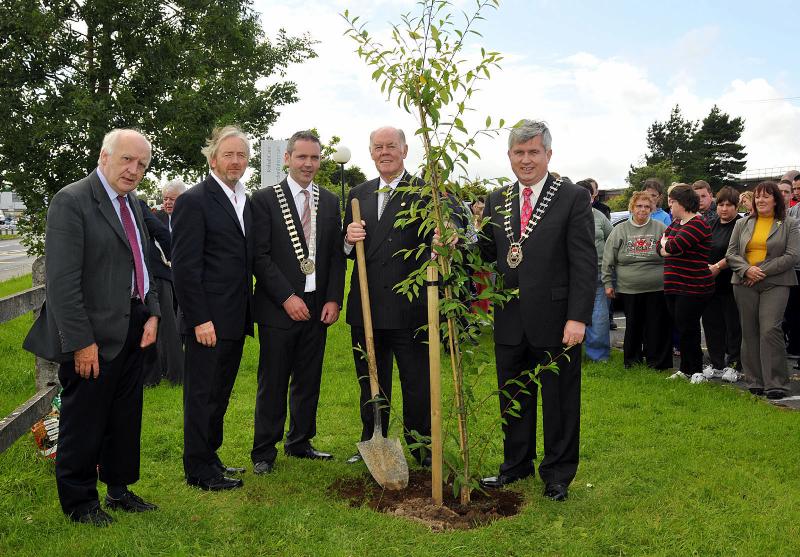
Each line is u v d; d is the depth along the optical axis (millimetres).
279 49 16047
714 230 7352
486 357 3971
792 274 6184
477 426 5184
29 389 6293
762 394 6328
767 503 3781
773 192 6168
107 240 3449
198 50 13453
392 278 4398
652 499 3822
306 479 4207
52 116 11711
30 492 3961
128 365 3658
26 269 23203
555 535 3393
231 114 13438
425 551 3213
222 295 4121
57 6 11750
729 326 7488
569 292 3908
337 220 4641
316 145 4477
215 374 4137
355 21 3500
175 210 4082
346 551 3229
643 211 7383
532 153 3916
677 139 75000
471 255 3779
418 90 3488
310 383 4637
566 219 3904
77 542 3279
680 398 6082
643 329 7637
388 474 4004
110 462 3711
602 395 6270
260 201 4461
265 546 3305
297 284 4441
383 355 4652
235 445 4965
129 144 3422
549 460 3984
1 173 12125
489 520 3604
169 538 3375
